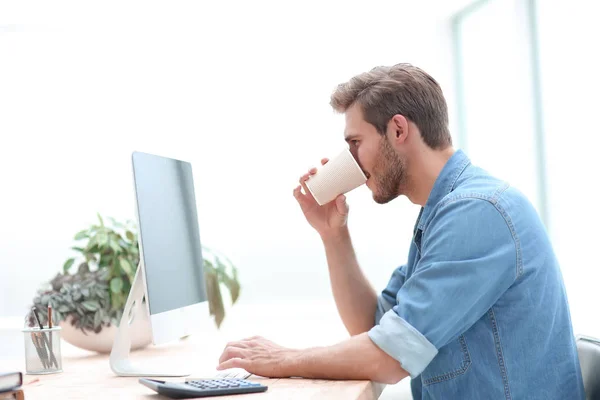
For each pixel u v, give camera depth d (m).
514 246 1.33
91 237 2.00
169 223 1.69
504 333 1.34
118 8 3.19
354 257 1.88
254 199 3.30
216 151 3.32
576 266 2.84
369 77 1.54
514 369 1.34
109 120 3.38
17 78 3.42
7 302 3.37
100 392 1.30
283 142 3.29
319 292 3.26
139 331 1.95
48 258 3.36
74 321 1.89
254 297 3.29
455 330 1.30
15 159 3.40
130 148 3.37
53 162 3.39
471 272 1.29
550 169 2.97
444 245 1.32
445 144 1.54
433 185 1.51
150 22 3.34
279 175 3.28
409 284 1.33
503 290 1.33
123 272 1.94
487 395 1.34
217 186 3.31
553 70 2.95
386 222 3.22
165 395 1.21
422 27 3.34
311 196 1.86
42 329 1.57
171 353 1.92
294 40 3.31
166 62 3.37
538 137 3.03
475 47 3.34
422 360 1.27
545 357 1.36
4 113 3.41
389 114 1.51
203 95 3.34
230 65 3.34
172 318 1.61
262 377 1.38
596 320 2.73
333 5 3.20
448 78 3.35
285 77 3.31
